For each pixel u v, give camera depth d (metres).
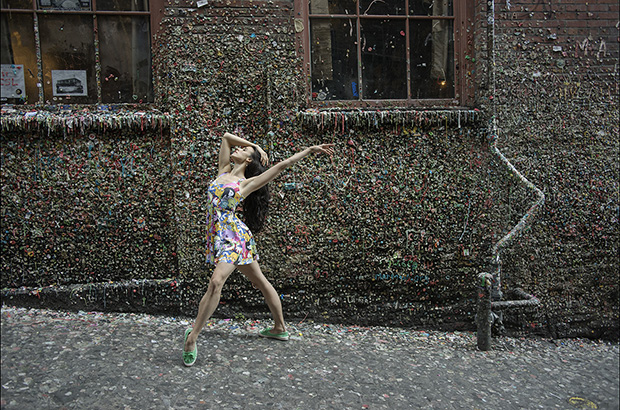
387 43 4.34
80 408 2.44
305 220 4.05
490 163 4.28
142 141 3.89
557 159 4.44
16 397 2.48
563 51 4.41
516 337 4.45
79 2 3.90
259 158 3.42
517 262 4.45
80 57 3.94
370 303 4.21
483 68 4.29
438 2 4.38
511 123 4.37
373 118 4.07
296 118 3.98
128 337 3.33
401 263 4.22
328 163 4.07
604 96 4.48
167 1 3.84
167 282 3.91
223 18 3.88
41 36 3.87
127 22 3.97
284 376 2.98
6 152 3.76
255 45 3.92
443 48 4.41
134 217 3.91
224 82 3.89
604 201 4.53
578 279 4.55
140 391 2.63
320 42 4.21
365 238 4.15
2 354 2.90
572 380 3.64
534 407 3.12
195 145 3.85
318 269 4.10
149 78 4.02
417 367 3.42
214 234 3.20
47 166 3.80
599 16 4.45
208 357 3.13
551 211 4.45
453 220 4.28
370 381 3.07
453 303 4.33
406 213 4.20
